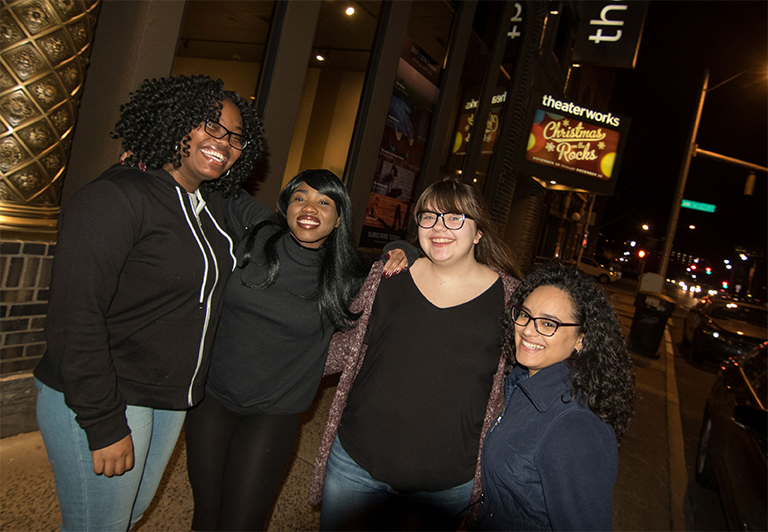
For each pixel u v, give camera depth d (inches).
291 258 79.2
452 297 75.0
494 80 328.5
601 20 510.3
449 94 271.3
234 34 175.6
